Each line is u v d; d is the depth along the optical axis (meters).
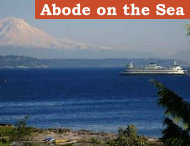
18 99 153.12
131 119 94.69
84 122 90.75
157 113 105.50
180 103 16.23
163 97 16.33
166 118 16.67
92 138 56.28
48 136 58.00
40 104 133.88
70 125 86.38
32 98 157.25
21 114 105.88
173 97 16.28
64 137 58.66
